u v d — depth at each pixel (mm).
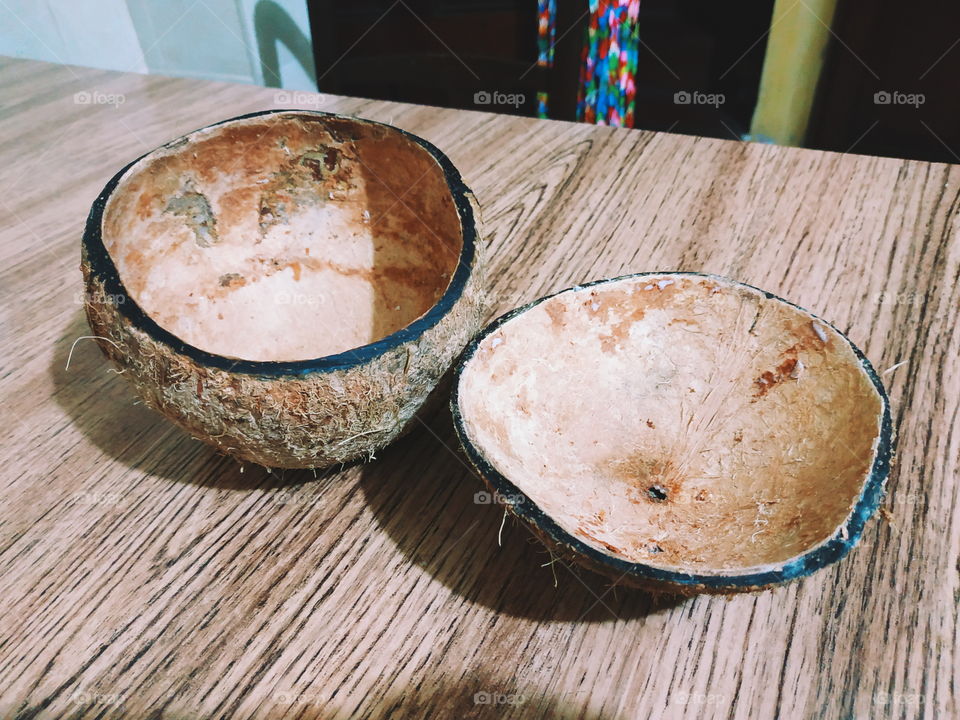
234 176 774
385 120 1244
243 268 827
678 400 679
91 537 659
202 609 606
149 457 727
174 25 1610
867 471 511
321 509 679
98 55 1601
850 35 1590
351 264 837
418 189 741
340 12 2070
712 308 675
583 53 1523
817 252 931
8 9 1459
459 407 548
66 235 999
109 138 1202
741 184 1058
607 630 586
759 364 655
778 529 552
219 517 675
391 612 603
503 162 1135
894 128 1736
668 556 559
